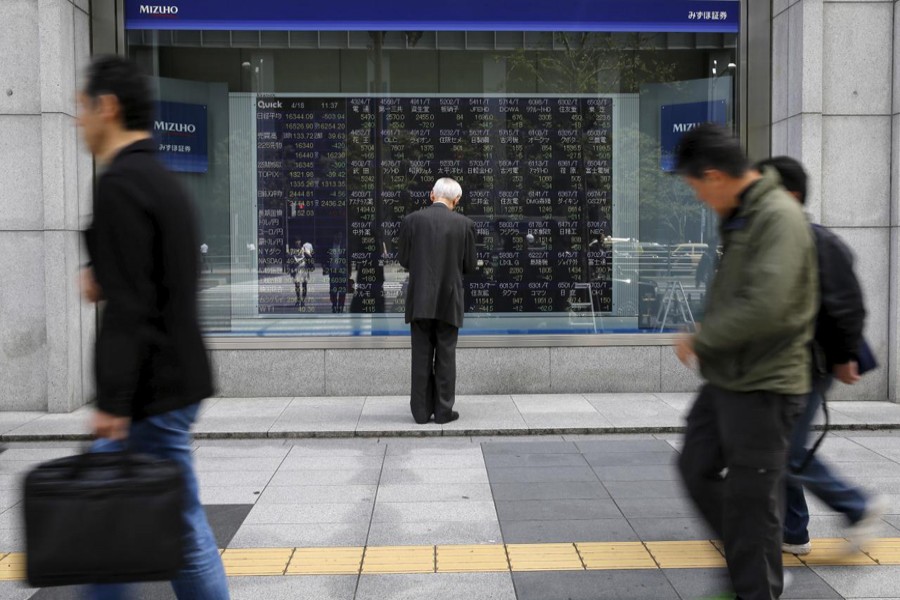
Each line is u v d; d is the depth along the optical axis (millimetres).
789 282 2992
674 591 3836
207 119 8219
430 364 7113
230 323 8297
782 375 3115
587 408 7617
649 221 8430
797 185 3775
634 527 4684
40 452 6473
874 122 7801
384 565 4176
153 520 2559
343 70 8250
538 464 6004
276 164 8266
